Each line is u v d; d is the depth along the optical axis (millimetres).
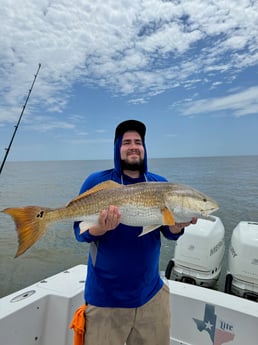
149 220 2115
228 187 19547
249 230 4051
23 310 2412
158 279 2307
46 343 2621
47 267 7285
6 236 9836
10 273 6922
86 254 8133
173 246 8203
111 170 2508
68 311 2619
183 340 2742
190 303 2729
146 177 2500
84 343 2066
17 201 15867
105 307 2043
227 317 2553
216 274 4172
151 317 2156
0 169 4531
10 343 2299
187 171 37594
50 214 2094
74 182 27469
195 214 2207
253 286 3672
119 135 2424
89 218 2117
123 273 2055
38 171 55312
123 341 2104
